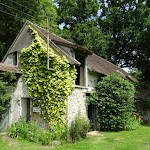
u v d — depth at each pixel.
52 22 21.12
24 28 10.55
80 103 10.02
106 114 11.09
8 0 16.05
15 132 8.77
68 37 25.72
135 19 27.75
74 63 8.90
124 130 11.42
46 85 8.94
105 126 11.16
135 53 28.05
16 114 10.09
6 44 18.38
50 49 9.01
